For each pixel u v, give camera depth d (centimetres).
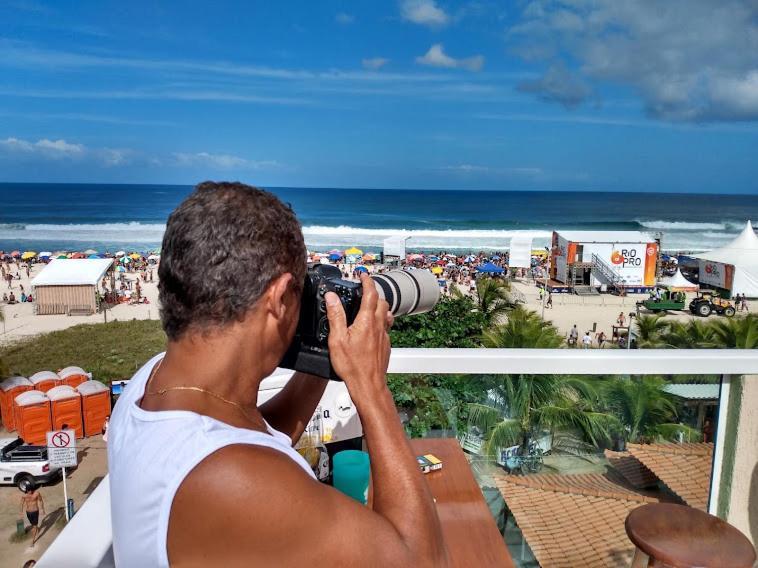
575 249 4741
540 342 416
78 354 2858
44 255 6222
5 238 8212
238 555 79
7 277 4991
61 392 1370
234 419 92
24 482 861
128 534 83
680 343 2020
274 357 101
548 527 226
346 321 107
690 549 152
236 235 90
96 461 751
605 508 229
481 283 2259
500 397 235
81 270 3916
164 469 81
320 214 12481
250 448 83
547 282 4916
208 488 78
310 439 225
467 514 201
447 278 5281
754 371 235
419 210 13900
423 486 93
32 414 1315
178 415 87
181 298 91
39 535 655
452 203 16625
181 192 19050
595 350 234
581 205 16688
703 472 239
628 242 4738
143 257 6084
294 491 80
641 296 4684
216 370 94
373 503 94
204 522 78
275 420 141
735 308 4172
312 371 111
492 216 12731
